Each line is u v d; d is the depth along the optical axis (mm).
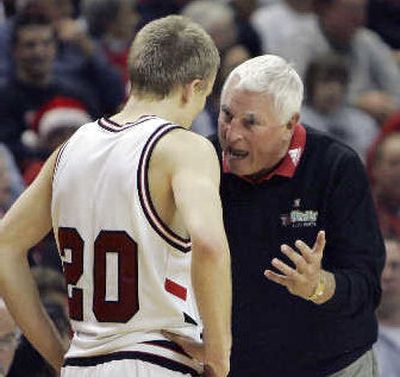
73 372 13336
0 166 25797
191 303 13273
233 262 15648
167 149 13047
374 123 32312
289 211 15594
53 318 18156
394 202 28422
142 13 35156
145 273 13070
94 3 33562
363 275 15391
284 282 14211
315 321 15578
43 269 18984
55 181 13656
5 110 29375
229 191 15664
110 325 13203
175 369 13102
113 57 33281
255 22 34875
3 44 30453
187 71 13414
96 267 13273
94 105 31047
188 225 12492
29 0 30016
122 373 13008
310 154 15680
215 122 29547
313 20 34781
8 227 13930
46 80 30016
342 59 32094
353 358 15773
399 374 23125
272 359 15633
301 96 15250
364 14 36656
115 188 13148
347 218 15555
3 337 16406
